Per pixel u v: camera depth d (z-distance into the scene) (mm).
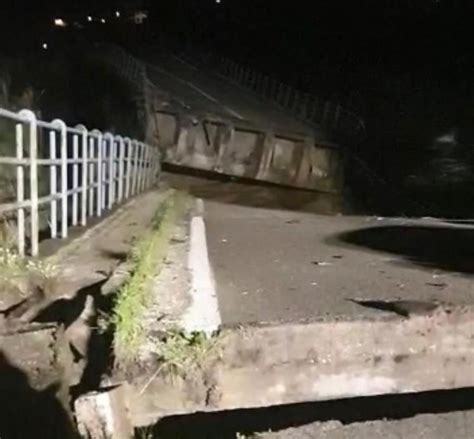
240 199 31047
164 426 3963
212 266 6547
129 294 4473
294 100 41375
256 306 4609
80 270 6426
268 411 4316
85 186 9523
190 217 12156
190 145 32406
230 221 12352
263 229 10961
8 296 5426
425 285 5613
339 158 30750
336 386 4156
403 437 3965
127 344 3830
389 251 8227
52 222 8047
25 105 16359
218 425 4184
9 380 4316
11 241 6848
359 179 30438
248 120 33312
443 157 33531
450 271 6523
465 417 4207
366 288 5434
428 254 7953
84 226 9305
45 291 5703
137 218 11312
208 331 3963
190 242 7910
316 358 4121
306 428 4012
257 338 4016
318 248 8414
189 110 33062
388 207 29656
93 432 3527
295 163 31047
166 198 16781
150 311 4383
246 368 3986
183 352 3855
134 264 6000
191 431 4074
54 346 4555
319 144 30688
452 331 4348
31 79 24578
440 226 12180
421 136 34719
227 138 31672
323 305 4664
